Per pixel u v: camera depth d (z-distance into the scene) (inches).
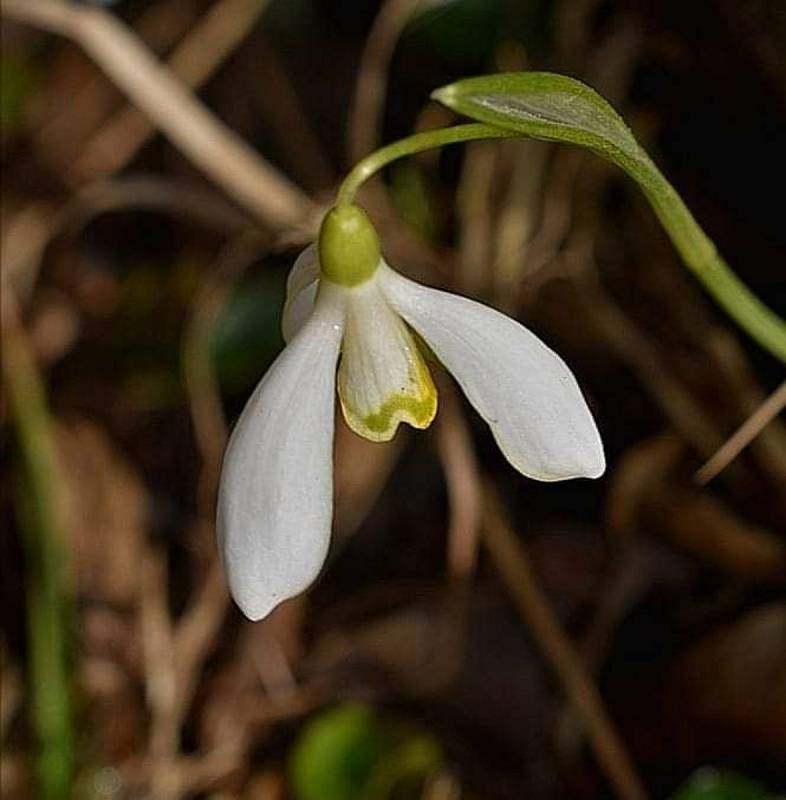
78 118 14.2
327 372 8.7
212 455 12.4
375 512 12.3
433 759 11.3
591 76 12.3
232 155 12.5
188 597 12.2
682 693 11.3
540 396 8.6
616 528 11.9
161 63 13.9
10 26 15.1
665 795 11.2
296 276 9.2
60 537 11.8
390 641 11.9
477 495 11.6
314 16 14.2
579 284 12.2
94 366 13.1
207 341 12.5
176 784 11.6
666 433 11.9
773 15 11.5
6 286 12.7
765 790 10.7
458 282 12.5
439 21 12.8
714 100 11.9
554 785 11.4
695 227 9.5
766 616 11.3
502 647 11.7
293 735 11.8
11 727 11.9
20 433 12.2
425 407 8.8
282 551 8.6
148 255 13.6
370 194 12.7
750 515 11.6
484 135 8.8
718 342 11.8
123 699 11.9
